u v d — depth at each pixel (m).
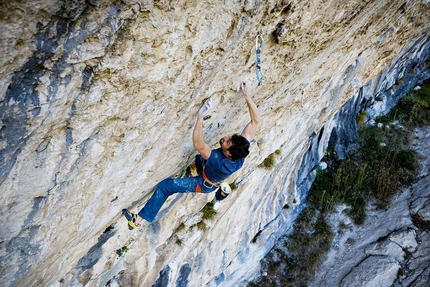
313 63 4.80
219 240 8.10
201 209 6.83
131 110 2.66
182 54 2.54
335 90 7.78
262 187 8.63
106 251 4.93
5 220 2.61
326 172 13.26
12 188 2.38
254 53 3.27
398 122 15.16
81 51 1.98
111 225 4.66
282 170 9.44
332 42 4.49
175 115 3.20
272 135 6.81
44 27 1.74
